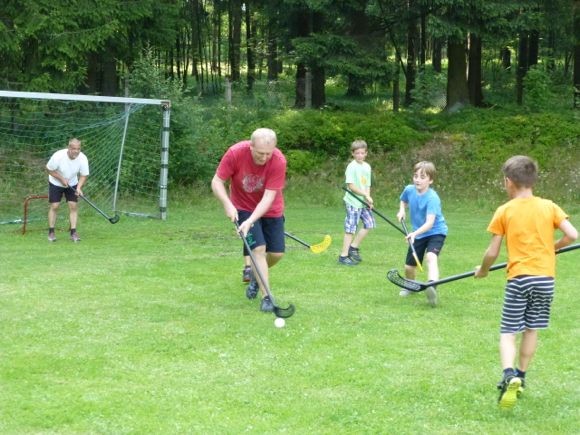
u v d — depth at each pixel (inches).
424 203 306.8
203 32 1453.0
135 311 280.2
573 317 277.7
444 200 701.3
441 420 180.4
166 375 210.1
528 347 191.5
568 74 1200.2
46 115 702.5
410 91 920.3
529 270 186.7
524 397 195.2
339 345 238.4
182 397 193.6
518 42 1069.1
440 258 410.6
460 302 300.7
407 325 263.4
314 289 322.7
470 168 763.4
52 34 717.9
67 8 727.1
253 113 832.3
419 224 311.3
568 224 188.4
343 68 845.2
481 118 848.3
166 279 341.1
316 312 280.2
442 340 245.0
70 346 235.5
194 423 177.3
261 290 281.1
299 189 732.0
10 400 190.7
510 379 178.4
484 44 933.8
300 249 431.2
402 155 795.4
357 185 379.6
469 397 194.7
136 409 185.5
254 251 277.0
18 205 579.8
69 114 709.9
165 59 1124.5
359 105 966.4
